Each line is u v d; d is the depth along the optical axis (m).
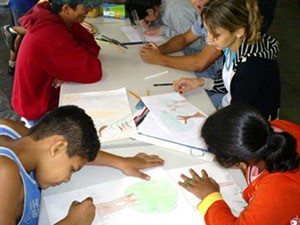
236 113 1.02
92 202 1.12
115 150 1.40
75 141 1.03
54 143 1.02
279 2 5.46
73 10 1.83
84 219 1.07
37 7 1.90
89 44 2.04
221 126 1.02
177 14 2.46
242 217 1.03
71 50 1.78
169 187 1.22
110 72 1.93
